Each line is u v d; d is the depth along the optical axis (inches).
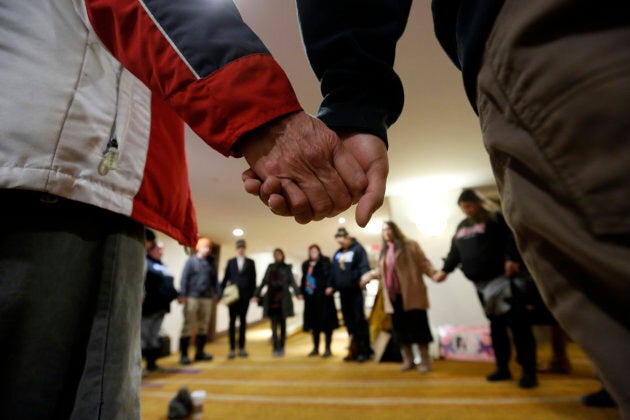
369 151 14.7
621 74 6.8
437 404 63.6
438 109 89.9
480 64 11.0
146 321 109.9
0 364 14.6
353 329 123.1
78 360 16.8
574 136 7.6
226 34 13.5
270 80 13.2
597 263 7.2
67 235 17.2
